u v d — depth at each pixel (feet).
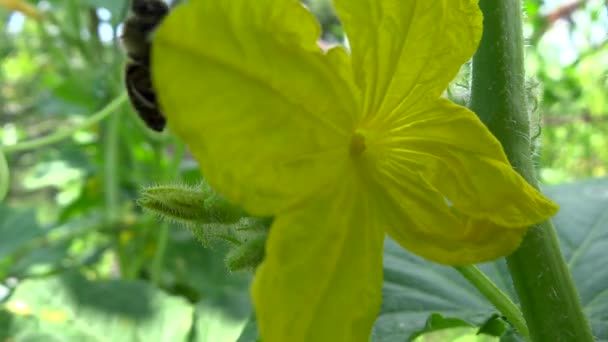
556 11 1.56
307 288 0.42
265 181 0.40
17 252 1.24
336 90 0.42
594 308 0.61
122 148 1.33
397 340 0.59
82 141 1.41
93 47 1.27
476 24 0.46
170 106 0.37
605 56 1.67
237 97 0.39
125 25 0.51
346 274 0.43
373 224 0.45
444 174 0.46
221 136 0.39
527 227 0.46
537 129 0.52
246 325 0.59
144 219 1.18
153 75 0.37
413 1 0.44
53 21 1.26
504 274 0.66
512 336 0.58
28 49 1.75
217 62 0.38
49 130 1.99
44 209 2.05
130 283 0.85
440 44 0.46
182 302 0.84
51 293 0.83
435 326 0.61
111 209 1.19
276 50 0.40
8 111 2.05
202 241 0.49
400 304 0.62
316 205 0.43
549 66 1.78
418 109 0.47
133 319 0.83
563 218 0.70
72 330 0.81
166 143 1.23
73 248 1.46
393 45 0.44
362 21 0.44
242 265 0.48
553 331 0.48
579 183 0.75
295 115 0.41
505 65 0.49
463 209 0.46
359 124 0.45
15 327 0.79
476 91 0.50
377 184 0.45
